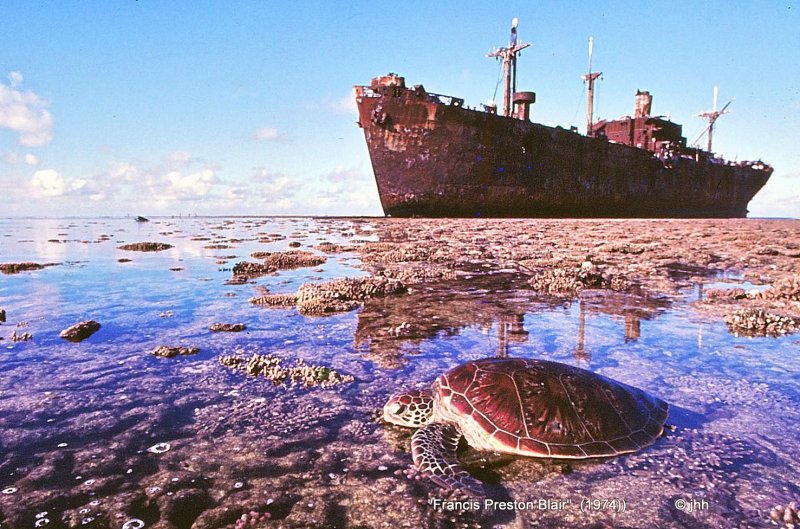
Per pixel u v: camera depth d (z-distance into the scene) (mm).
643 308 9391
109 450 3730
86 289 11461
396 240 26328
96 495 3115
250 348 6586
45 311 9008
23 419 4285
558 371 4250
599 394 4086
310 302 9289
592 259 17484
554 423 3814
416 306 9531
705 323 8141
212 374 5531
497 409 3941
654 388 5176
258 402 4719
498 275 13906
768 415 4516
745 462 3670
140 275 13805
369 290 10672
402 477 3393
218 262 17062
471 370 4348
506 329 7703
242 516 2916
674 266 15977
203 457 3639
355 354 6340
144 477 3344
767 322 7797
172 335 7281
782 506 3082
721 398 4910
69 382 5246
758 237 27578
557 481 3418
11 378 5367
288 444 3869
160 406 4605
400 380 5348
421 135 45719
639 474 3506
